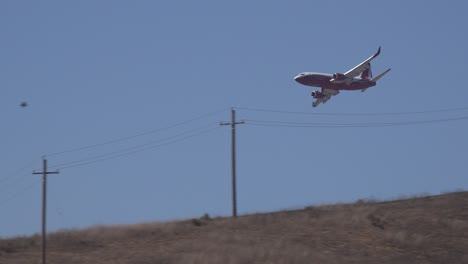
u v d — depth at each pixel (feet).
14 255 536.83
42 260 505.66
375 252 526.98
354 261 492.95
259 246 515.09
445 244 554.87
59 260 512.63
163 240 574.97
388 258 506.48
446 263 497.87
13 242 581.53
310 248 529.04
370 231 592.19
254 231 595.88
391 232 576.20
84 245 569.23
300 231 591.37
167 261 490.08
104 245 567.18
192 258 478.18
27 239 593.83
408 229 602.44
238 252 489.67
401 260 500.74
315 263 475.31
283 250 509.35
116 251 540.11
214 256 483.10
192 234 594.65
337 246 542.16
